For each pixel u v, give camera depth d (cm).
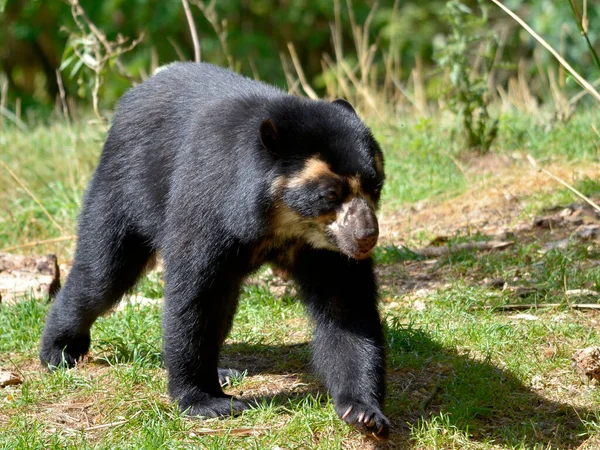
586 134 1596
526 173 1489
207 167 829
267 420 820
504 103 1984
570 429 803
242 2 3281
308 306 865
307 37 3319
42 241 1397
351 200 790
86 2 3002
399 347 961
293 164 798
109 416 839
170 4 3020
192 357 836
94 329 1066
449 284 1137
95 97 1549
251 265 864
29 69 3391
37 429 809
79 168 1753
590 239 1218
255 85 905
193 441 783
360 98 2089
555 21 2516
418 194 1508
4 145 1922
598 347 895
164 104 922
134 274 969
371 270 848
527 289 1092
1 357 1017
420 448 773
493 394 855
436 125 1823
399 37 3084
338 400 793
